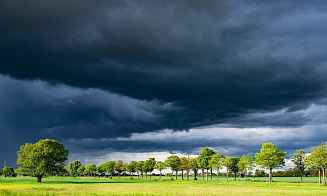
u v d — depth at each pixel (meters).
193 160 164.75
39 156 114.50
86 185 88.06
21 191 52.47
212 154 156.12
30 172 111.62
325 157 93.50
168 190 63.19
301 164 124.81
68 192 52.84
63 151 120.38
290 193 54.66
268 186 89.25
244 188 74.88
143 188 71.50
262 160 112.19
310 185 92.06
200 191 59.66
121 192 54.81
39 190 57.38
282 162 110.19
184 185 95.12
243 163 127.31
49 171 112.62
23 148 115.81
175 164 168.25
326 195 49.84
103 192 54.38
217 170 142.38
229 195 48.94
